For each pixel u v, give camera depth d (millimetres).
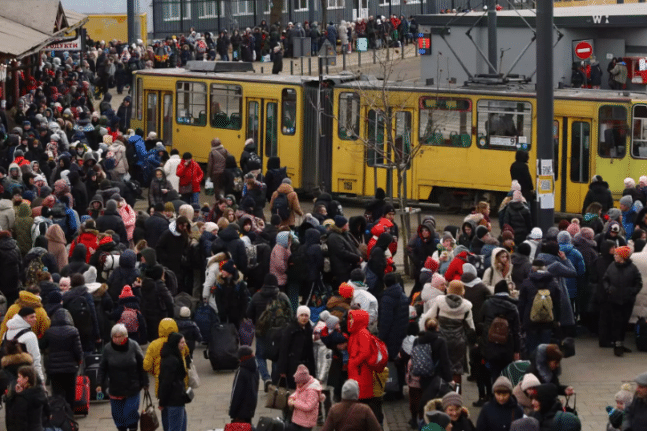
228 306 47656
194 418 42156
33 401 35438
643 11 113312
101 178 70812
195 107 91875
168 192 67062
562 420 32625
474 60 116875
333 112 83000
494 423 33438
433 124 79375
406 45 169125
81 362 42906
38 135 84875
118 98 135500
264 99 87000
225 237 50812
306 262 50062
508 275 47312
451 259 49469
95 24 164625
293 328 40188
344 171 83312
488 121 78000
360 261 50750
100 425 41938
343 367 41219
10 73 109500
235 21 176500
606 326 49875
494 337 41125
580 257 49594
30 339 39656
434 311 41969
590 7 122438
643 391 33312
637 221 57688
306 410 37312
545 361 36375
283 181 63438
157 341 38312
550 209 58562
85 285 44719
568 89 78750
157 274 46500
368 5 185125
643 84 110500
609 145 74812
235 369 47562
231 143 89562
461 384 44781
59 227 54625
